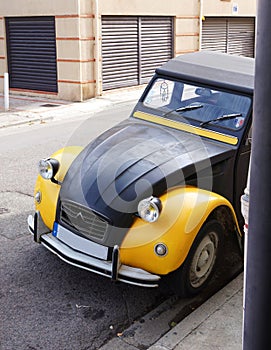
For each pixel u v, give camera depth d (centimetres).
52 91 1670
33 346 408
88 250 454
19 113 1435
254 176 234
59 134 1177
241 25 2261
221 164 496
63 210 477
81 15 1537
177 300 480
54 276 515
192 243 442
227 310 456
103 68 1652
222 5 2077
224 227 493
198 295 487
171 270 432
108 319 448
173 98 555
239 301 471
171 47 1891
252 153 235
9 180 818
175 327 430
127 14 1673
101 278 513
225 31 2175
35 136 1159
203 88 538
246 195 259
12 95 1742
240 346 400
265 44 221
